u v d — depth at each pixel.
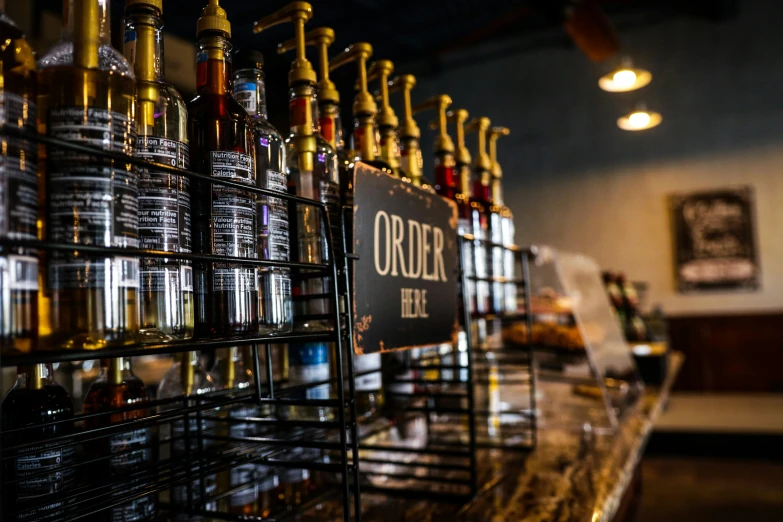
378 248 0.70
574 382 1.45
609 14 6.15
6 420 0.53
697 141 5.81
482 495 0.83
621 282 2.95
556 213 6.24
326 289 0.67
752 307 5.58
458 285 0.99
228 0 1.01
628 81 4.65
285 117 1.22
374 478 0.90
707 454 4.43
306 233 0.68
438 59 6.60
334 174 0.73
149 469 0.57
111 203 0.38
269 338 0.45
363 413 0.83
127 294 0.39
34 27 2.28
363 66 0.88
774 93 5.59
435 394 0.85
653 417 1.53
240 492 0.71
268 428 0.77
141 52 0.49
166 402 0.59
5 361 0.28
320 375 0.75
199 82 0.56
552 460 1.04
